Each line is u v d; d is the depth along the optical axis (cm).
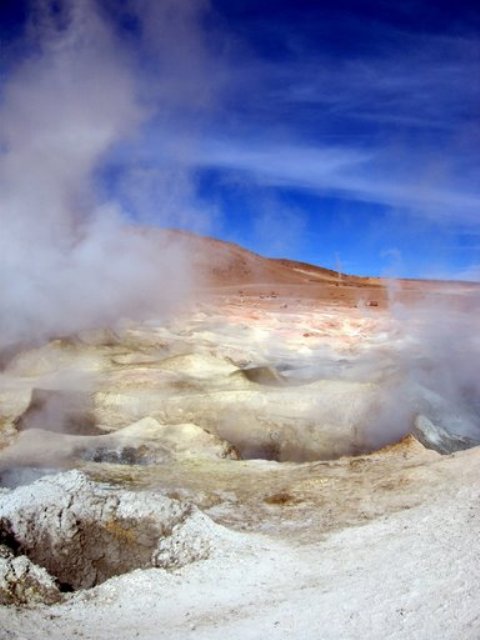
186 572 475
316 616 386
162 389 1123
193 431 906
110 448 858
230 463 798
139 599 441
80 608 434
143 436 898
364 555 486
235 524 585
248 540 532
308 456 962
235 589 446
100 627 404
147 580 463
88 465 783
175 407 1059
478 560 424
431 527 519
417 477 663
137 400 1076
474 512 532
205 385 1166
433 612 365
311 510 614
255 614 402
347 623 372
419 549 474
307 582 447
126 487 703
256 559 494
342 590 421
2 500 569
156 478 735
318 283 5184
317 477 710
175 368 1249
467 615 352
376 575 438
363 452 973
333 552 502
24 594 448
